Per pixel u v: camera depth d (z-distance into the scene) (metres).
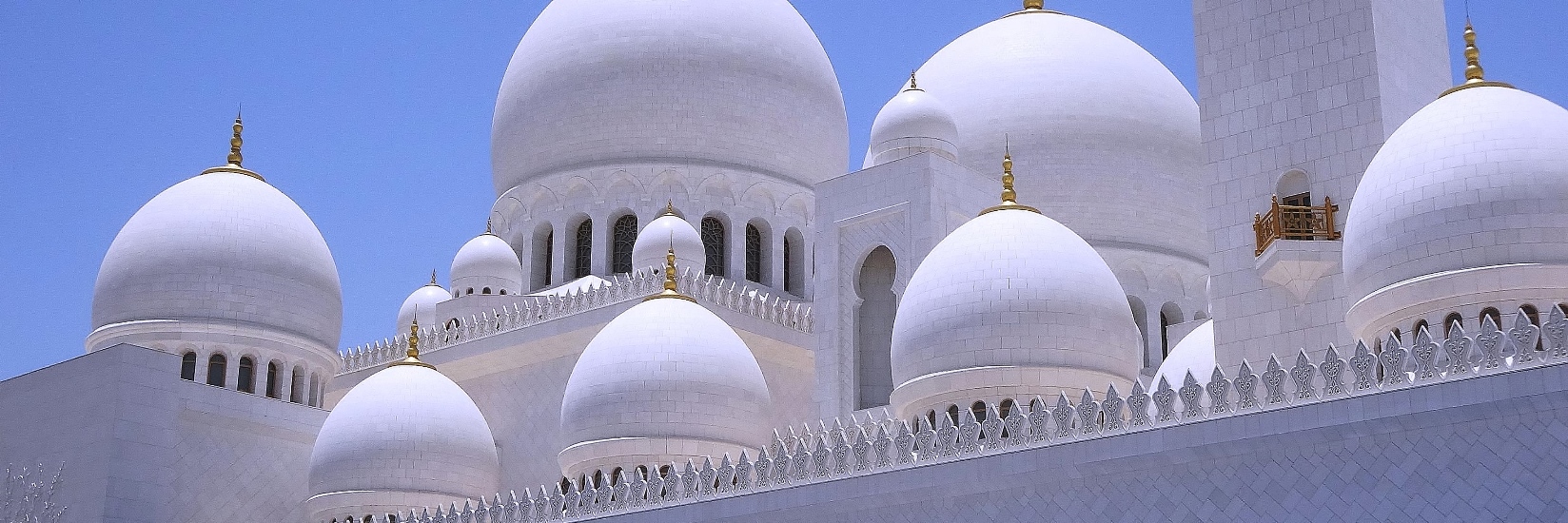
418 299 82.94
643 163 76.00
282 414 67.31
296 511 67.12
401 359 66.25
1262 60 51.06
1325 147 48.97
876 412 59.97
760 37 78.31
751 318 65.25
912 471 45.72
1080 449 42.75
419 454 60.66
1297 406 39.59
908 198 62.03
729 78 77.00
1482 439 36.94
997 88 73.56
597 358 57.66
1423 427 37.75
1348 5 49.53
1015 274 51.81
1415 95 50.16
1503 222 41.19
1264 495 39.69
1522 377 36.53
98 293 71.44
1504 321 41.00
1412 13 51.31
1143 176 72.94
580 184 76.81
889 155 65.06
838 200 64.56
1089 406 43.19
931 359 51.84
